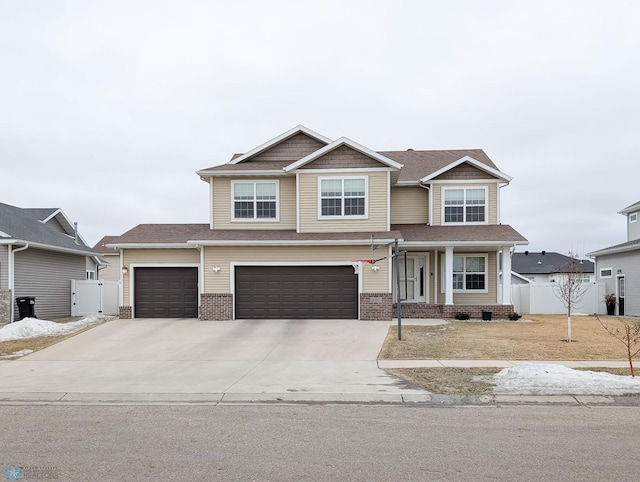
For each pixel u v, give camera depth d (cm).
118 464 586
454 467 571
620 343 1485
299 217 2127
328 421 773
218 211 2219
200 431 722
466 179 2325
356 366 1205
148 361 1316
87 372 1180
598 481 531
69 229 3134
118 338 1662
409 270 2356
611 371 1109
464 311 2130
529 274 5084
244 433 710
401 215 2425
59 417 809
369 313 2003
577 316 2350
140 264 2167
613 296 2661
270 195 2217
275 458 604
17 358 1381
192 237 2159
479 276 2353
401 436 691
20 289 2217
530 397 914
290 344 1525
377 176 2108
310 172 2128
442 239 2112
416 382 1029
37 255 2350
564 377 969
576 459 595
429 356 1309
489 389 963
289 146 2380
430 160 2641
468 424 751
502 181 2327
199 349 1475
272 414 820
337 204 2120
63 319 2405
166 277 2173
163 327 1864
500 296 2309
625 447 639
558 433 702
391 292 2012
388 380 1051
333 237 2025
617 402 883
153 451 632
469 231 2219
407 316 2158
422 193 2419
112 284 2589
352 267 2033
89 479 541
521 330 1759
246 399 927
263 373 1141
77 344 1573
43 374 1162
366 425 748
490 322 1997
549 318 2209
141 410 853
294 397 933
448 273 2127
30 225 2550
